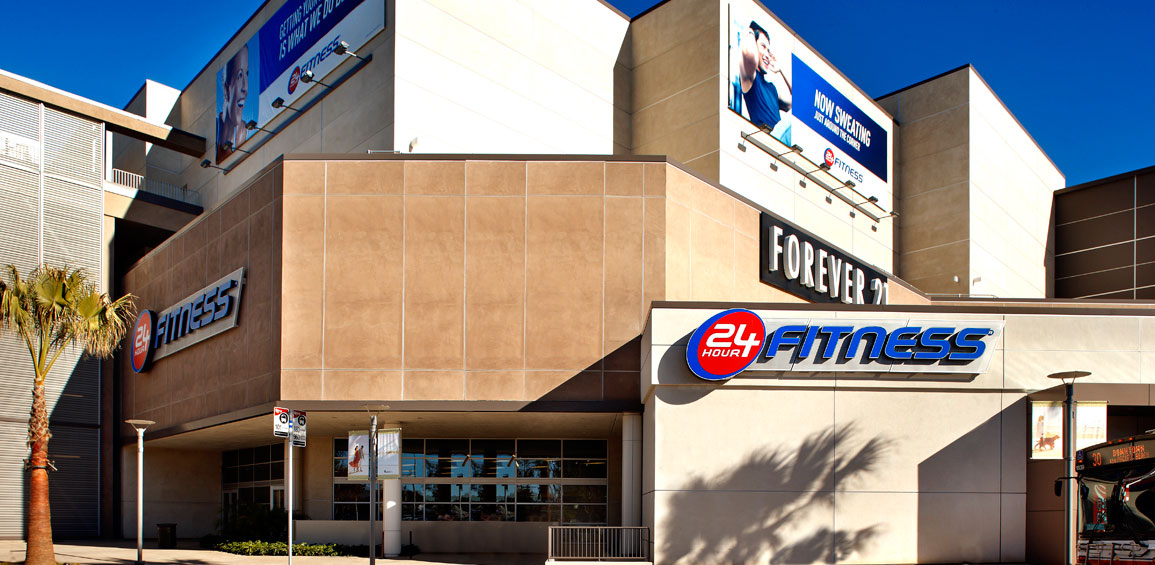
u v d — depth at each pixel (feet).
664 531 72.49
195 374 103.91
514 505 106.73
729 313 74.38
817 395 74.79
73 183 129.08
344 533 98.63
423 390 85.30
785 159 132.67
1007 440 74.79
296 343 85.87
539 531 104.42
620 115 131.13
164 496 126.41
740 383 74.49
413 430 101.50
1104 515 51.78
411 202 87.97
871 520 73.10
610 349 86.02
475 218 87.81
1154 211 175.42
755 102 127.54
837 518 73.05
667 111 127.65
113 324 87.71
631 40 135.64
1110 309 77.30
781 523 72.79
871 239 155.84
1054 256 190.90
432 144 104.94
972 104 161.17
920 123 167.12
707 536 72.49
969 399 75.36
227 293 96.84
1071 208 190.80
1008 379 75.46
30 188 124.16
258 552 91.81
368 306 86.48
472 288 86.89
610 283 86.99
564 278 87.04
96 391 126.52
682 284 89.20
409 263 87.10
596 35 129.70
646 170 88.79
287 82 124.47
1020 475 74.38
